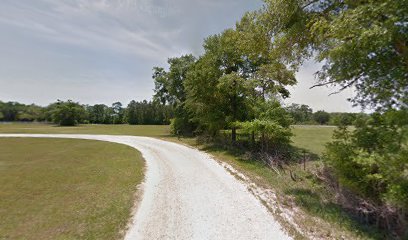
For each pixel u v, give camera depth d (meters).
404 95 3.89
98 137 26.34
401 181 3.72
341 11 4.61
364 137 4.64
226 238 4.18
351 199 4.97
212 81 16.44
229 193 6.63
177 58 27.92
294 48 6.61
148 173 9.12
